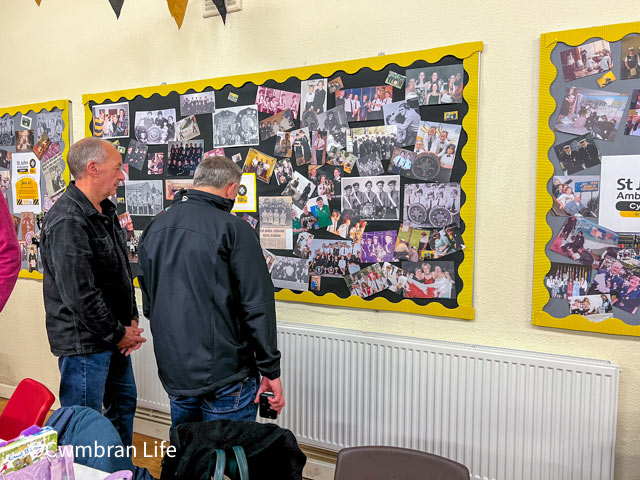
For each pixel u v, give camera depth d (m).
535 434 1.81
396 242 2.09
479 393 1.89
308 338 2.20
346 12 2.16
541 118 1.82
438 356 1.95
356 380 2.11
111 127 2.75
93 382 1.95
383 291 2.13
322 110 2.20
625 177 1.72
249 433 1.19
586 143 1.76
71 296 1.75
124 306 2.05
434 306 2.04
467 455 1.92
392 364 2.03
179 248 1.57
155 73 2.65
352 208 2.17
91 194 1.89
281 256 2.34
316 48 2.23
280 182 2.32
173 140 2.57
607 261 1.76
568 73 1.77
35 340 3.10
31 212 3.04
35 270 3.03
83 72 2.85
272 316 1.60
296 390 2.23
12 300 3.16
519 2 1.85
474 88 1.91
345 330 2.19
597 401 1.72
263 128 2.34
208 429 1.19
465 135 1.94
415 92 2.01
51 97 2.97
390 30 2.08
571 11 1.77
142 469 1.18
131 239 2.71
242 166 2.40
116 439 1.23
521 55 1.86
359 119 2.13
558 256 1.83
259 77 2.33
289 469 1.17
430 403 1.97
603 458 1.71
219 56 2.47
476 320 1.99
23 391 1.53
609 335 1.79
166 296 1.58
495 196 1.93
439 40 1.99
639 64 1.68
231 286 1.59
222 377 1.58
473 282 1.98
